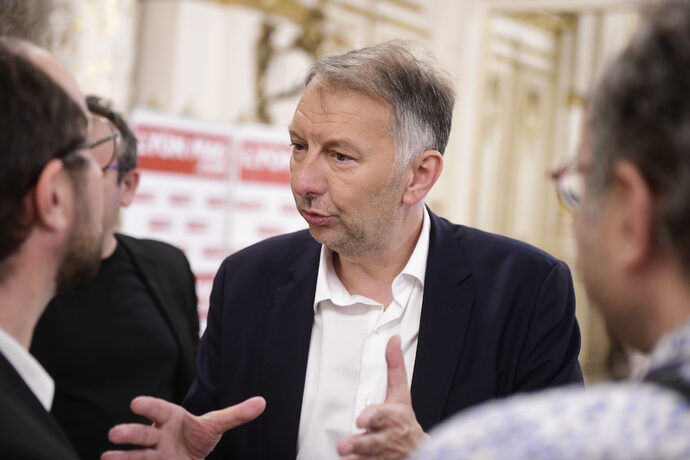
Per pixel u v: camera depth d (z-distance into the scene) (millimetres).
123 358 2215
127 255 2389
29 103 960
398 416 1244
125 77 4562
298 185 1652
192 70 5496
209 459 1744
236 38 5719
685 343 624
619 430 581
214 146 4891
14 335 1008
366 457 1248
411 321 1739
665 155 654
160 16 5305
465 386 1666
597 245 726
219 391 1801
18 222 965
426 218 1810
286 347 1741
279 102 6066
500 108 8250
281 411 1708
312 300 1764
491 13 7836
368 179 1631
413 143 1662
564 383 1673
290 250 1864
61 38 4117
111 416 2156
